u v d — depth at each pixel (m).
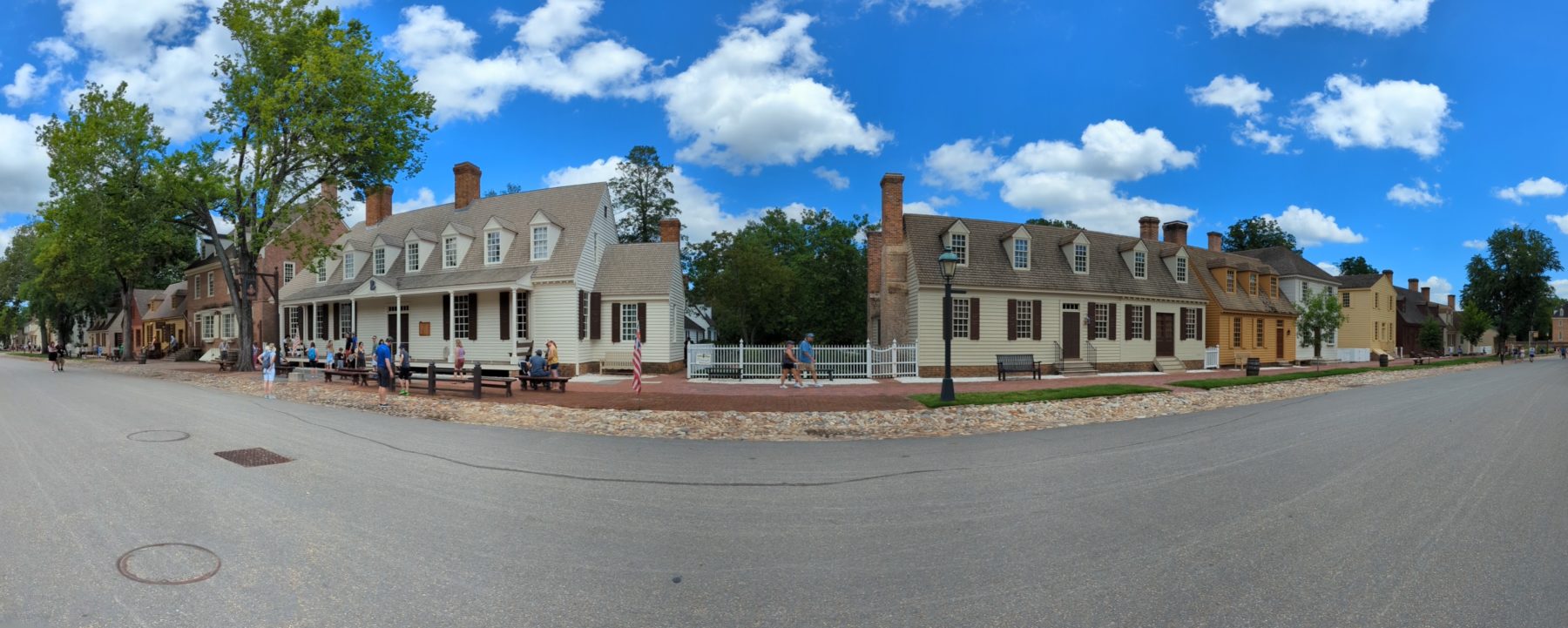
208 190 25.44
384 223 33.56
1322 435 11.55
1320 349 41.47
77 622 3.81
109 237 27.03
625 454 9.68
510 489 7.32
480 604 4.16
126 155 26.23
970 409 15.23
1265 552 5.28
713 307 39.12
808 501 6.96
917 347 25.53
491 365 25.75
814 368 21.80
